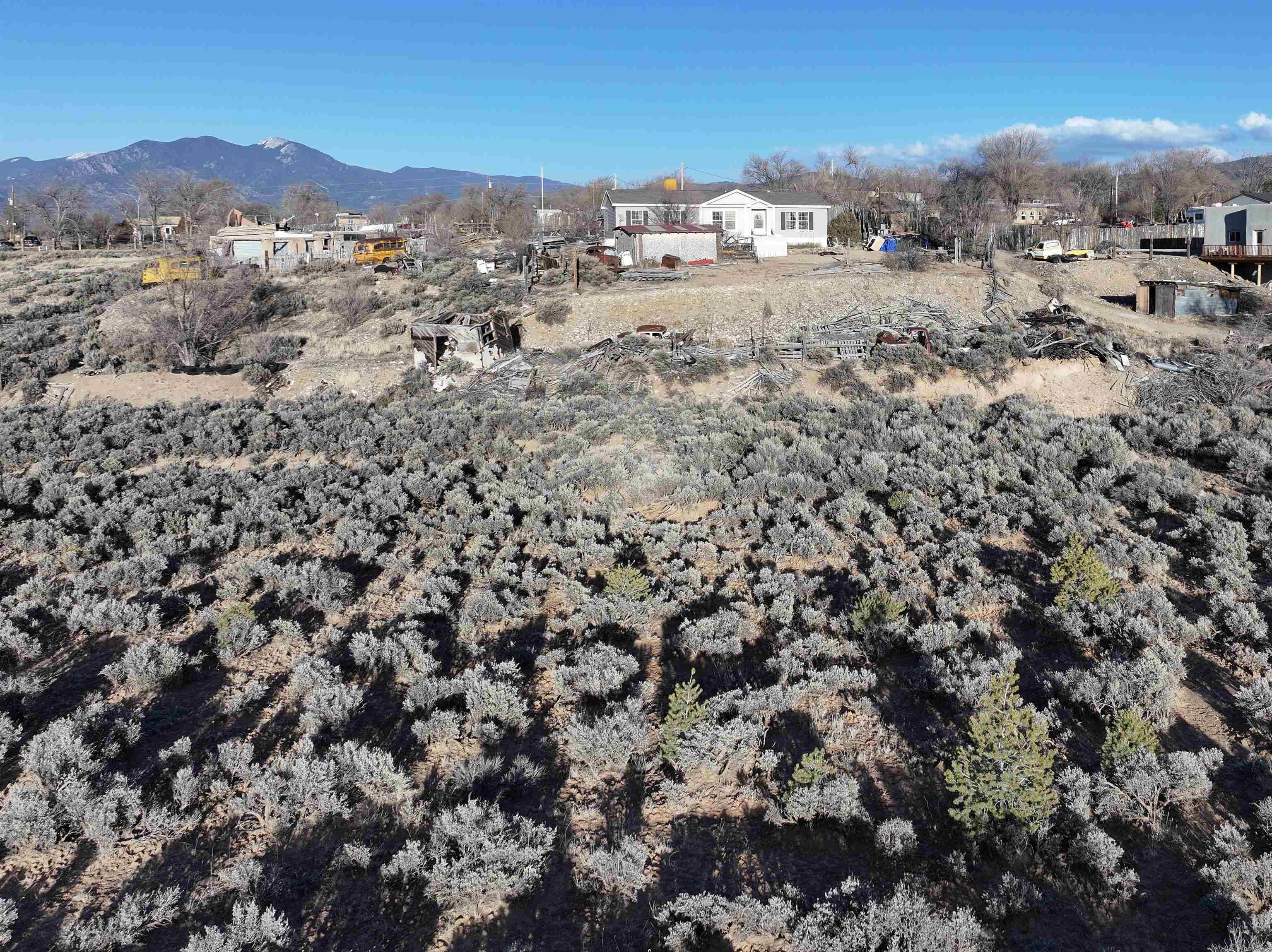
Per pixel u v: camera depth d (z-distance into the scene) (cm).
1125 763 1177
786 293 4134
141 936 982
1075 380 3397
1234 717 1361
